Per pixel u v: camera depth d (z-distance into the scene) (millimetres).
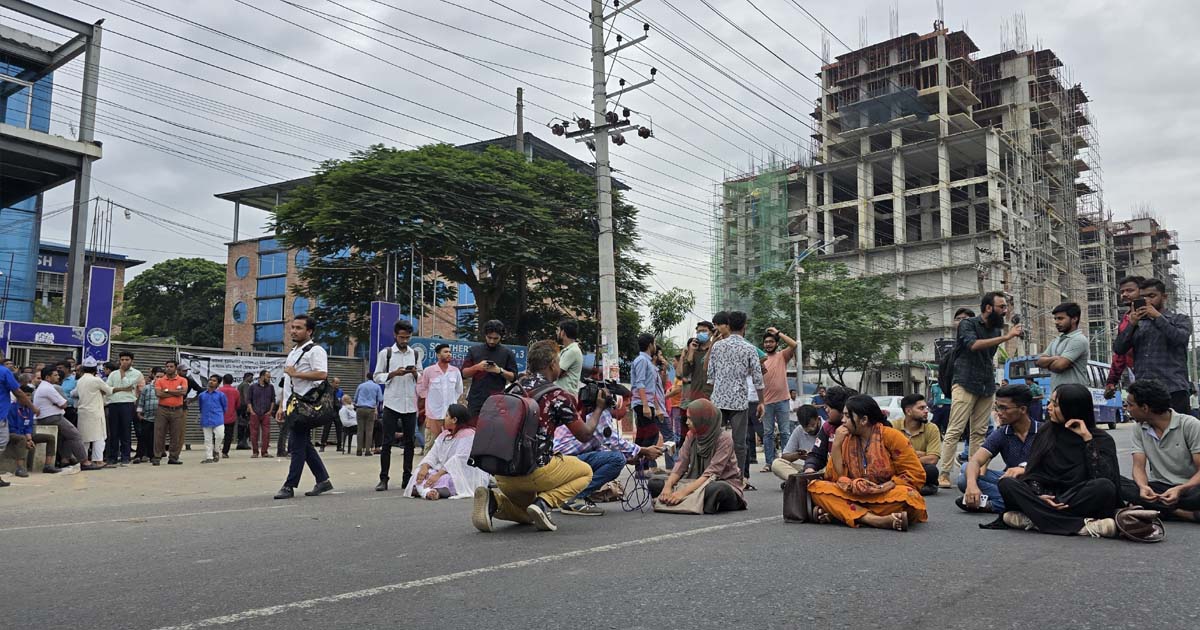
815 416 8883
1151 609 3330
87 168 24594
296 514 6805
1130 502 5715
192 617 3293
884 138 71375
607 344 18453
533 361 5879
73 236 24281
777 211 60844
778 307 42781
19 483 10211
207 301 59625
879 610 3316
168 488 9586
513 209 28438
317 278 30703
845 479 5895
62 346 19562
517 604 3447
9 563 4574
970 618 3189
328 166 28375
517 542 5168
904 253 64938
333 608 3408
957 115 65688
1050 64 72375
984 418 8117
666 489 6895
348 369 24641
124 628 3135
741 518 6410
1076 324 7695
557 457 5746
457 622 3160
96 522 6383
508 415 5371
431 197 27562
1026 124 68125
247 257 52062
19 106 27297
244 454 17984
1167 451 5988
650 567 4254
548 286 32062
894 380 52125
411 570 4230
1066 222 73375
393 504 7578
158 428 13891
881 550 4789
